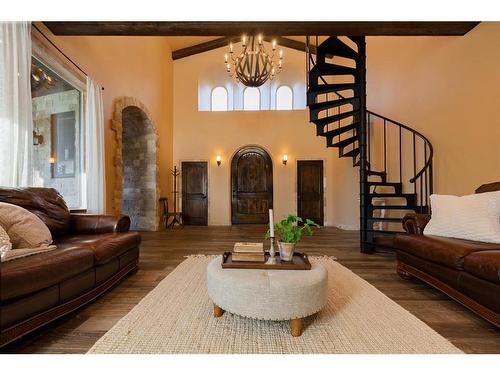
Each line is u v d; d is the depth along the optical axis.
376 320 1.69
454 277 1.86
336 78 6.38
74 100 3.67
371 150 5.35
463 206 2.29
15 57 2.35
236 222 7.17
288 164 7.05
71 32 3.17
